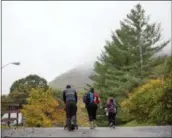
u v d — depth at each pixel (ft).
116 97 174.70
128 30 193.06
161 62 185.88
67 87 61.87
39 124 142.61
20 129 66.03
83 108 189.88
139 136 48.19
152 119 104.88
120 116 158.81
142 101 117.29
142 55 187.52
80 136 49.57
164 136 48.14
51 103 153.07
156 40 192.65
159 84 119.03
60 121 155.63
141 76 180.65
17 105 78.23
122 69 185.88
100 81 190.80
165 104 96.99
